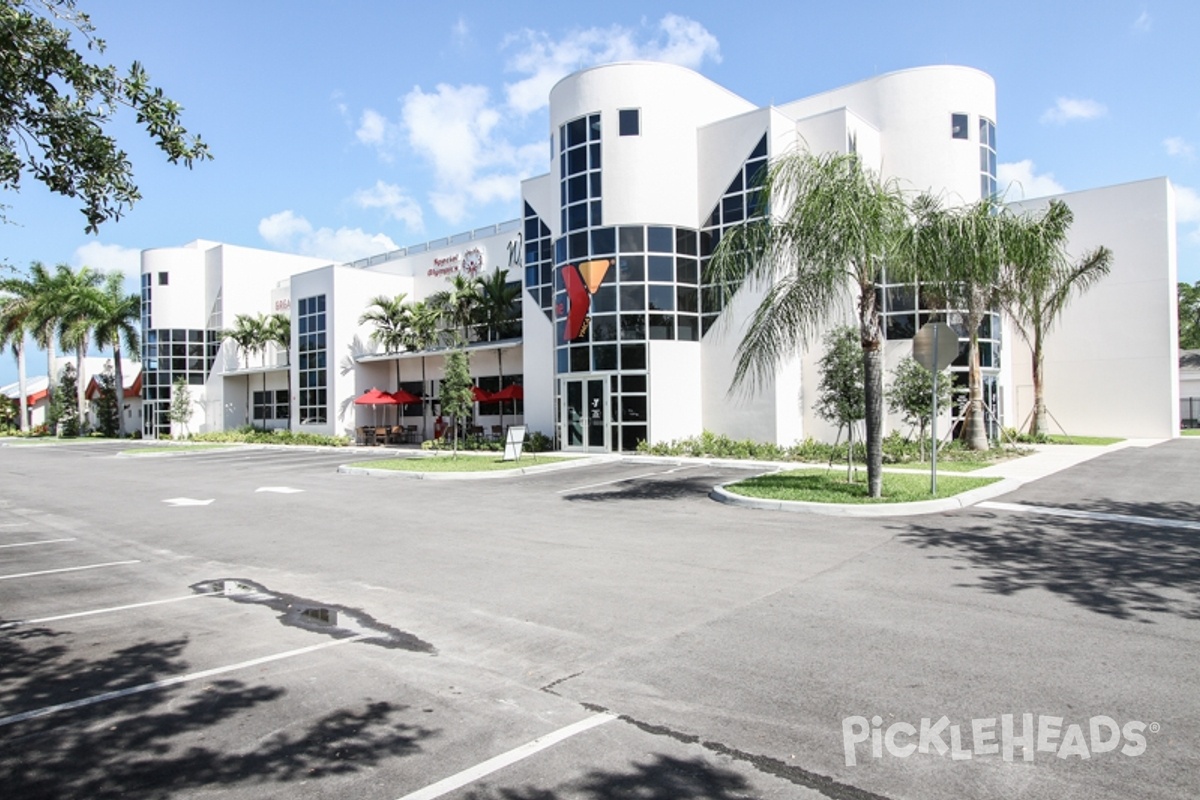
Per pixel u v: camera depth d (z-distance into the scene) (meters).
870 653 5.49
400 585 7.97
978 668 5.14
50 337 56.00
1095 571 7.82
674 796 3.61
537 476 19.09
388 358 36.38
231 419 48.00
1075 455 21.16
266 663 5.64
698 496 14.44
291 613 7.02
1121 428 29.06
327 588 7.95
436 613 6.87
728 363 24.69
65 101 6.05
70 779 3.89
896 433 22.80
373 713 4.67
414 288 39.75
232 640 6.23
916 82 25.72
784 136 24.39
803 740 4.16
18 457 34.16
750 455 22.25
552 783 3.75
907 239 13.56
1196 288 54.59
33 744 4.31
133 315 53.62
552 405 28.23
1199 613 6.31
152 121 6.19
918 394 19.55
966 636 5.81
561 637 6.08
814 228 12.66
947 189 24.84
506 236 34.53
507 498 15.03
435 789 3.73
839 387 15.09
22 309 55.47
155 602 7.55
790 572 8.03
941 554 8.72
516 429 22.67
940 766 3.84
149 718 4.66
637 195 24.92
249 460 28.64
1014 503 12.41
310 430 39.03
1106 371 29.38
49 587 8.29
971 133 25.73
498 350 33.38
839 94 27.30
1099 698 4.61
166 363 49.16
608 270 25.03
